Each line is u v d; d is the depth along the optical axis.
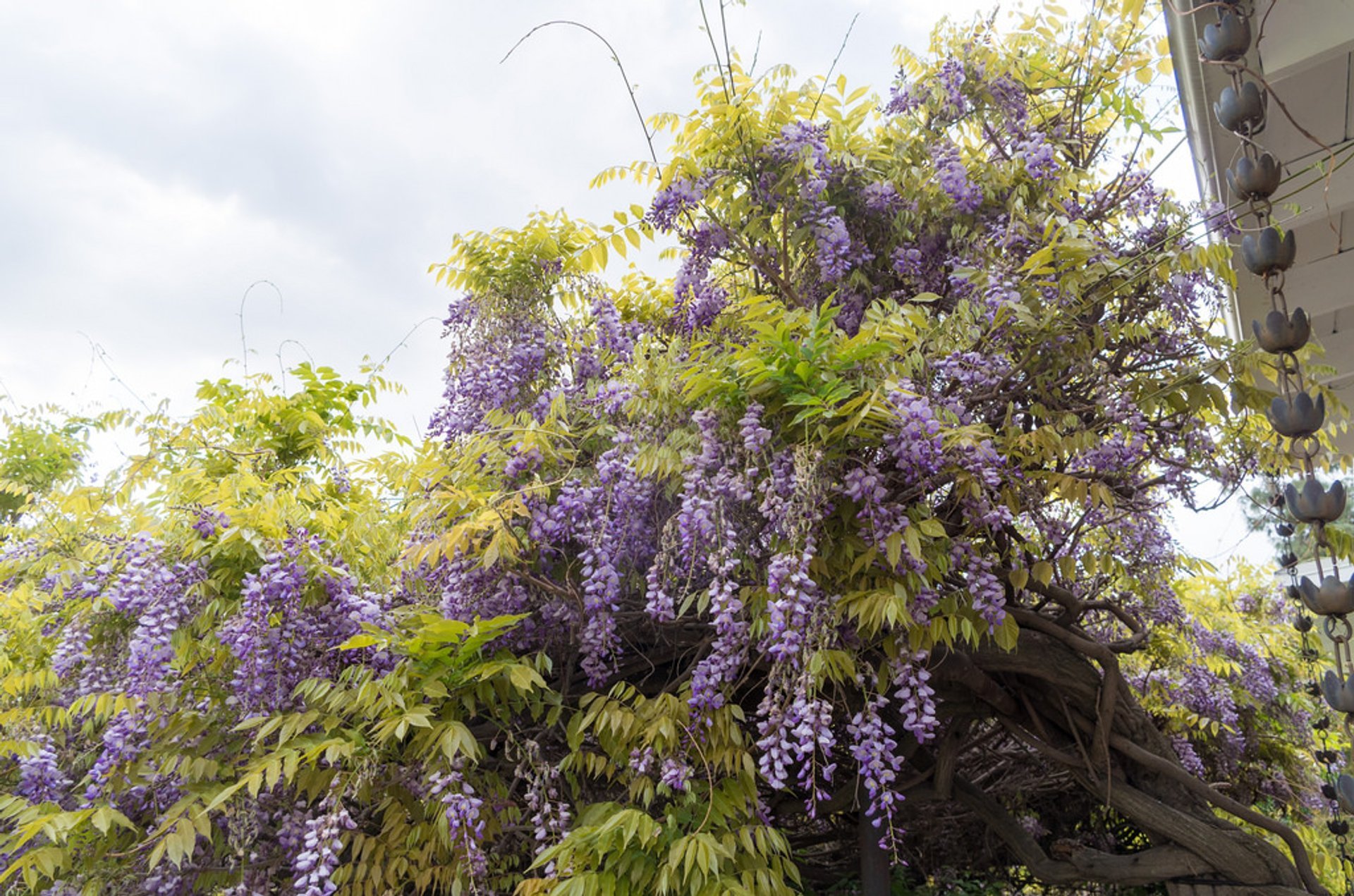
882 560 2.19
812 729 1.99
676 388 2.43
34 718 2.52
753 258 2.96
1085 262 2.63
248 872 2.27
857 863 4.08
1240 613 5.48
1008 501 2.41
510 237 2.87
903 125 3.16
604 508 2.39
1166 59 3.13
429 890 2.61
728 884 1.92
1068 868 3.21
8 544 2.94
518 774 2.32
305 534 2.49
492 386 2.71
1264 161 1.67
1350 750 1.54
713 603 2.12
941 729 3.32
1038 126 3.36
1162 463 2.79
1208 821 2.98
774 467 2.13
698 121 2.91
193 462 3.19
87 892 2.25
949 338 2.59
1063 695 3.12
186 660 2.39
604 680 2.45
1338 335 3.85
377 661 2.32
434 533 2.50
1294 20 2.38
